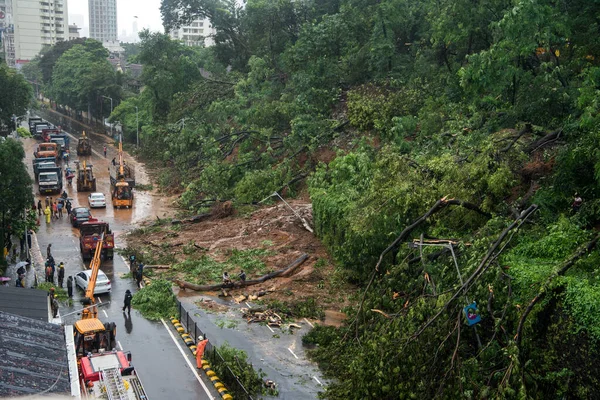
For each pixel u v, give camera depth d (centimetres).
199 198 4759
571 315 1708
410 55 5281
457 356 1747
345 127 4772
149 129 7038
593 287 1736
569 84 3325
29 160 6912
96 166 6725
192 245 3688
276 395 2134
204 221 4222
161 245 3769
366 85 4956
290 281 3138
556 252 2031
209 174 4753
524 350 1775
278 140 5122
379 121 4356
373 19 5338
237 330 2652
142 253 3650
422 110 4219
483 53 3309
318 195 3578
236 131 5662
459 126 3484
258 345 2514
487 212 2438
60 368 1516
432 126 3894
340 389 2112
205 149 5359
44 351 1587
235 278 3159
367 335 2109
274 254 3453
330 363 2348
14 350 1543
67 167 6175
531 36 3159
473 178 2478
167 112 7350
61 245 3941
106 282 3050
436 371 1798
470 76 3384
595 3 3425
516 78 3447
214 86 6731
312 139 4675
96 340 2194
